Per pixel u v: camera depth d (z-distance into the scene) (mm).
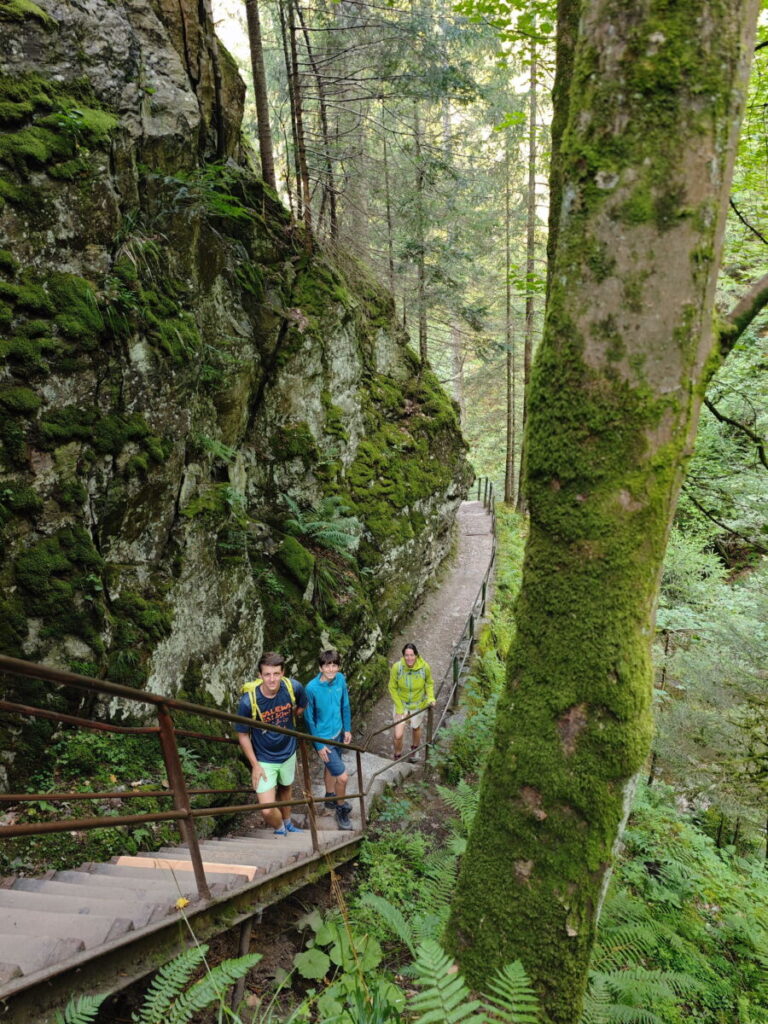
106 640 5145
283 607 7961
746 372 8359
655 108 2117
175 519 6281
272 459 9078
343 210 12688
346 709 5887
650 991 3512
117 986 2482
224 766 5902
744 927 5246
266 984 3514
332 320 10211
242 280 8320
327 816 6094
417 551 12312
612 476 2307
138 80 6422
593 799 2342
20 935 2412
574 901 2359
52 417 4984
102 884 3428
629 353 2234
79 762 4773
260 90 9680
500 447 27609
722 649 8430
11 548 4703
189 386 6410
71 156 5320
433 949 2127
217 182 7133
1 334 4758
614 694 2328
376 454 11703
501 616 12898
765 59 6316
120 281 5637
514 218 18766
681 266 2168
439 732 8164
